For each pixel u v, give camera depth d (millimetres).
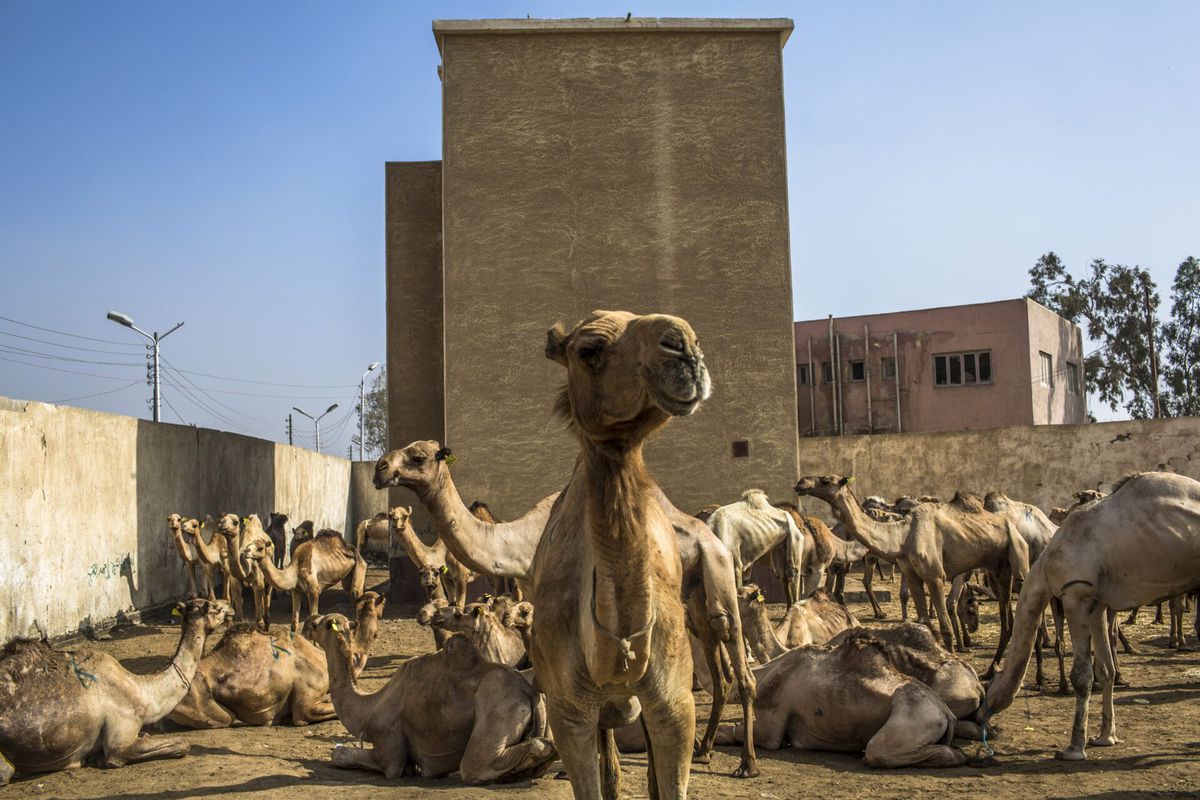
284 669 9141
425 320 21156
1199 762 7152
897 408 41531
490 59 19141
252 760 7688
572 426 3861
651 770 5277
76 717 7223
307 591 16281
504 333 18641
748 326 18844
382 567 32562
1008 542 11844
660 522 4625
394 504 20219
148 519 18266
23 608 13250
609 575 3785
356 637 10664
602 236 18922
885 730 7195
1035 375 40250
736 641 7316
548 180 18969
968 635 12961
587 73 19172
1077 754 7297
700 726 8531
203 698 8898
